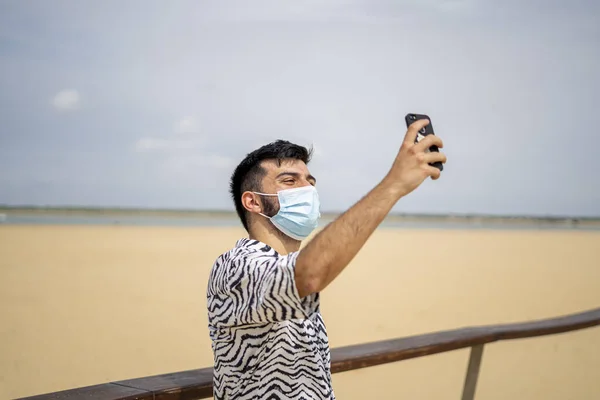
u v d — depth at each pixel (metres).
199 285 13.21
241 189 2.05
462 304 12.13
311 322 1.93
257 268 1.70
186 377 2.31
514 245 26.73
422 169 1.57
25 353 7.57
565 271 18.23
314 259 1.55
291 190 1.99
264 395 1.84
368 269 16.88
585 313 4.11
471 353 3.43
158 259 17.39
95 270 14.98
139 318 9.70
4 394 6.05
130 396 2.06
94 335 8.54
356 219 1.54
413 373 6.59
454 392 6.01
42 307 10.45
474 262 19.56
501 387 6.17
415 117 1.70
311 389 1.86
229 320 1.76
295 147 2.04
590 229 53.44
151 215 68.19
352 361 2.62
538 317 11.23
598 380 6.47
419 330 9.65
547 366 6.91
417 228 42.16
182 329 9.01
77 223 38.59
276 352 1.85
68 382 6.48
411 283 14.69
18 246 19.61
